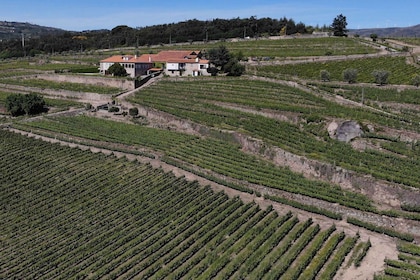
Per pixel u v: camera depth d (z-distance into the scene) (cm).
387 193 7200
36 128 10438
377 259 5775
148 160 8700
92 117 11369
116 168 8269
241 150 9250
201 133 10200
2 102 12562
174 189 7538
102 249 5847
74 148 9125
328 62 15662
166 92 12925
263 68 15288
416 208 6800
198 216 6644
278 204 7244
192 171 8181
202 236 6166
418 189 7031
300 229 6325
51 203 6962
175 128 10656
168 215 6712
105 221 6450
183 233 6216
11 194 7194
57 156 8719
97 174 7988
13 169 8069
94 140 9725
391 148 8438
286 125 9875
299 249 5816
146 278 5281
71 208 6838
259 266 5441
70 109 12131
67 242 5934
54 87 14212
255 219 6569
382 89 11988
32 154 8756
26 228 6272
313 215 6912
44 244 5884
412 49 17288
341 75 13912
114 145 9450
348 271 5512
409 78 13175
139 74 15525
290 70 14950
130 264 5472
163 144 9369
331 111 10181
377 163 7881
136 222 6456
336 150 8525
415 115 10038
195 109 11350
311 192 7331
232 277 5347
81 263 5553
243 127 10012
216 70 15012
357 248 5956
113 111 11888
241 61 16650
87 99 13275
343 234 6231
